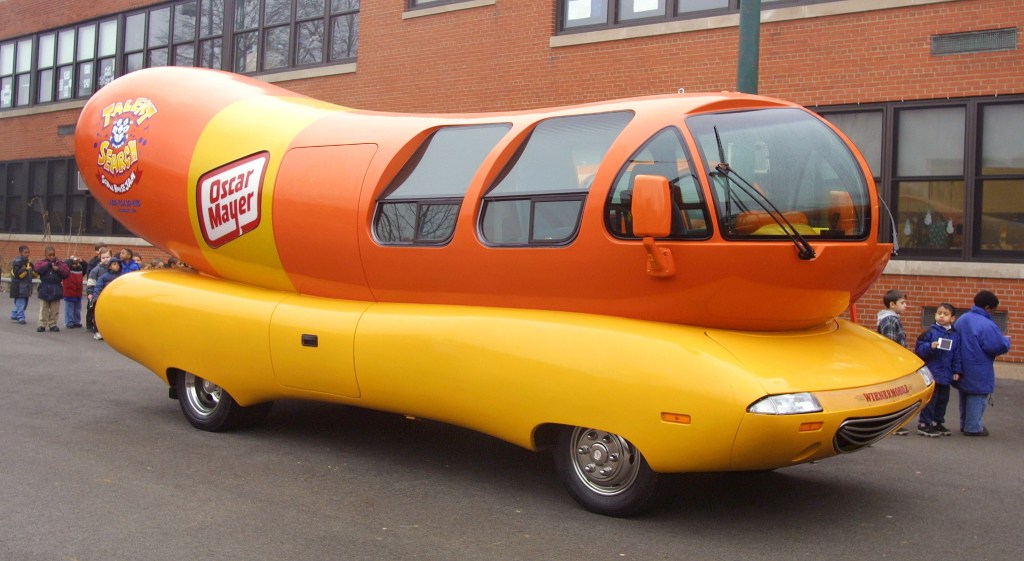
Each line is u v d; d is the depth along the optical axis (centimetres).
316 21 1936
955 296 1202
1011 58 1172
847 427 530
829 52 1290
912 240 1252
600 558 507
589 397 559
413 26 1725
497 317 616
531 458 739
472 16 1638
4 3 2775
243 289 796
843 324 643
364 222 693
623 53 1459
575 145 616
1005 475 720
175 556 498
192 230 820
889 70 1249
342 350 685
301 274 746
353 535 540
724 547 530
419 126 705
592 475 586
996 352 858
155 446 755
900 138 1255
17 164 2730
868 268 571
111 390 1022
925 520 593
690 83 1391
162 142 842
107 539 523
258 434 807
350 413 905
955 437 868
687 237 545
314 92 1892
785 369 530
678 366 530
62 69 2625
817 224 551
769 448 512
